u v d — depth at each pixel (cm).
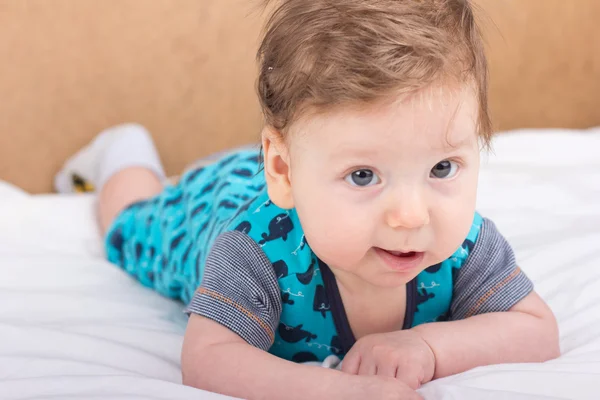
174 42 175
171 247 117
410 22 70
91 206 147
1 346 91
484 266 90
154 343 97
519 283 90
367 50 68
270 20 79
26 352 90
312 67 70
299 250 85
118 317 107
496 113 197
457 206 71
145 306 112
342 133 68
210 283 85
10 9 167
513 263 91
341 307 87
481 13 89
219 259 86
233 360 78
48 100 173
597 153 163
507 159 159
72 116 175
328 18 71
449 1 72
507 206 136
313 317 88
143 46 175
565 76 197
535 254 113
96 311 107
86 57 173
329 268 86
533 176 149
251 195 108
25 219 139
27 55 170
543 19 192
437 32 69
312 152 71
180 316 114
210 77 178
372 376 73
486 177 149
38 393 77
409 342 80
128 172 148
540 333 86
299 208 75
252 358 78
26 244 131
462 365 81
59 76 172
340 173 70
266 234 86
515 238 122
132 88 176
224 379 78
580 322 95
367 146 68
